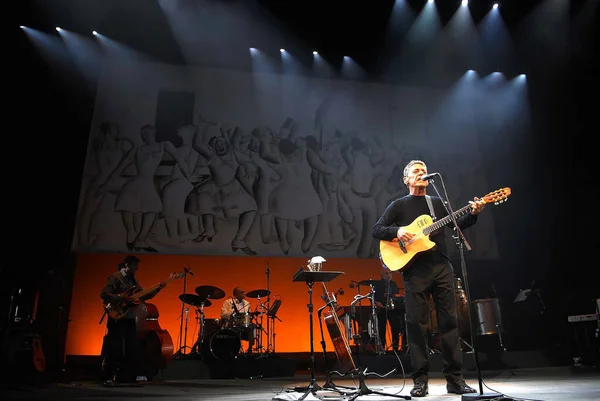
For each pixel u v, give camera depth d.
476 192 10.62
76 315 8.68
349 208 10.22
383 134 10.77
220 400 3.72
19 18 8.73
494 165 10.74
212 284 9.35
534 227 10.23
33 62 9.09
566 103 10.19
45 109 9.14
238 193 9.88
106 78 9.93
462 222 3.54
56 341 8.27
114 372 5.73
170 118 10.04
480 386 3.04
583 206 9.84
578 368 6.79
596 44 9.48
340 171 10.40
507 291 9.99
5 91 8.72
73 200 9.20
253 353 8.00
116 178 9.52
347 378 6.17
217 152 10.02
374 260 10.02
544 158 10.37
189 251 9.44
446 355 3.53
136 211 9.44
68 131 9.39
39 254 8.66
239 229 9.71
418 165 3.81
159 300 9.09
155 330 6.30
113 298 5.70
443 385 4.50
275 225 9.87
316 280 3.94
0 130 8.60
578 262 9.74
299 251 9.83
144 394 4.42
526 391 3.78
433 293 3.64
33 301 6.93
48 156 9.06
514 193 10.50
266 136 10.30
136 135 9.82
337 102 10.80
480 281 10.00
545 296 9.56
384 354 7.23
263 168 10.11
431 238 3.61
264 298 9.42
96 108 9.73
